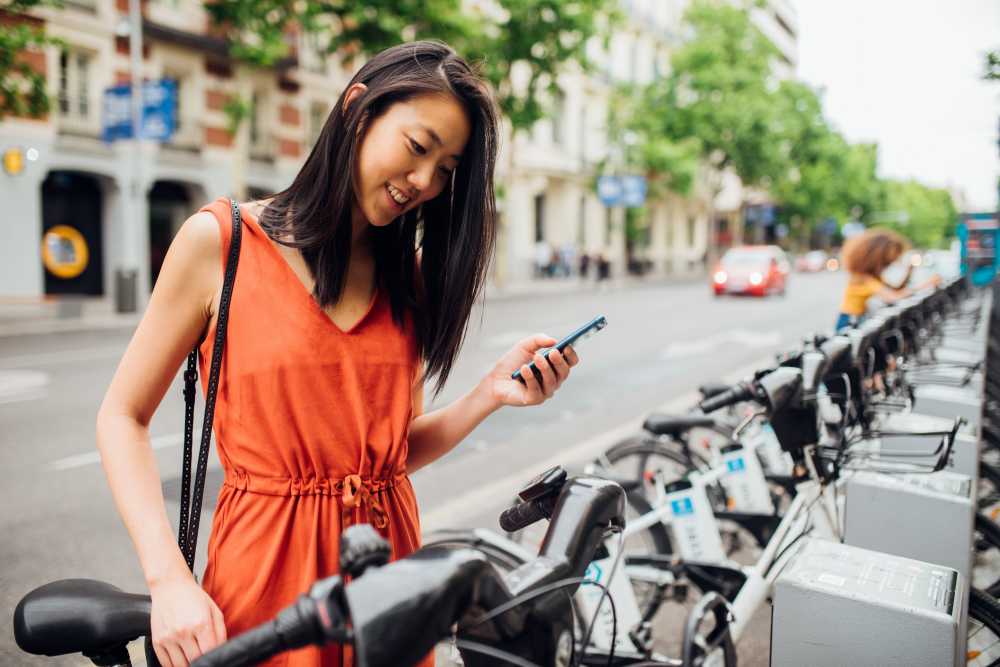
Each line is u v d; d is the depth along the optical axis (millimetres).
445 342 1483
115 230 20672
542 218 37750
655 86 40969
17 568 4020
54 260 19344
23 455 6180
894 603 1755
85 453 6238
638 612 2688
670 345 13492
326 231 1282
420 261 1514
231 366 1290
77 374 9945
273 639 818
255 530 1284
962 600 1888
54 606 1250
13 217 18156
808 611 1830
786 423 2619
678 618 3561
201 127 21766
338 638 807
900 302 5766
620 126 37531
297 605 821
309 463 1303
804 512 2621
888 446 3539
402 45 1341
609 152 38000
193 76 21531
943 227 120188
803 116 49906
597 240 40312
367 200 1324
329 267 1297
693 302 24062
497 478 5539
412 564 832
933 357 6012
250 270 1290
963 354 6203
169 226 22484
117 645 1269
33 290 18656
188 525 1366
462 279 1456
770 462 3896
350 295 1375
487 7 29969
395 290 1431
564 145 37344
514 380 1496
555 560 1053
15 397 8469
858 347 3338
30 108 11914
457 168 1418
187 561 1360
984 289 17578
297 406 1283
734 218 61594
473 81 1312
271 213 1335
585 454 6191
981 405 4211
